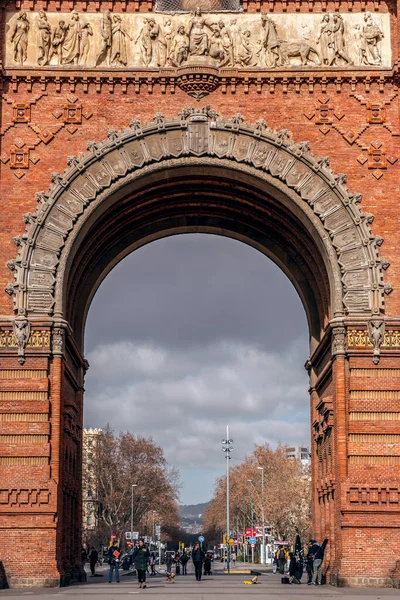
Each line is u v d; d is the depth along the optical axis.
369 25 58.97
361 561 53.06
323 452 62.53
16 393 54.66
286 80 58.34
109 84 58.19
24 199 56.94
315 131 58.03
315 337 67.38
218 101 58.31
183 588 56.06
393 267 56.66
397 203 57.34
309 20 59.12
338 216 57.12
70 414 58.19
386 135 58.06
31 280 55.81
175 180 60.88
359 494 53.88
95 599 42.78
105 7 59.09
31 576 52.53
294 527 171.00
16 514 53.25
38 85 58.12
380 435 54.72
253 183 58.62
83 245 60.12
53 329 55.31
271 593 48.72
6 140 57.53
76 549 65.38
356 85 58.53
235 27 58.88
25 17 58.53
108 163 57.38
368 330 55.78
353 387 55.16
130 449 159.38
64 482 57.66
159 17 59.00
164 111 58.09
